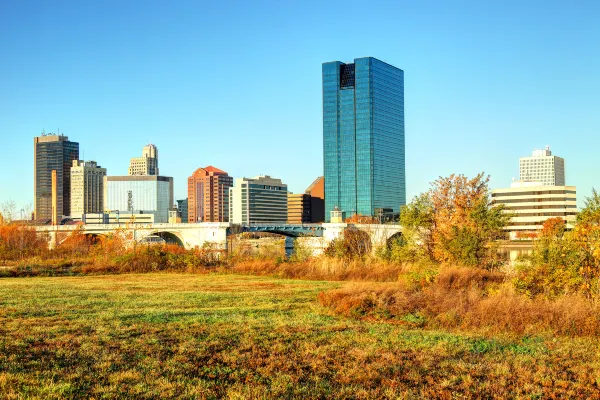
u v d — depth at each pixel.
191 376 19.23
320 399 17.31
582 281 34.81
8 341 23.44
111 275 69.69
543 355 23.50
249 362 21.19
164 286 53.44
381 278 61.09
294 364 21.00
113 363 20.41
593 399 18.28
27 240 105.56
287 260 78.31
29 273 68.62
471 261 58.81
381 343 25.12
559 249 37.47
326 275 63.78
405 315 33.44
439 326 30.70
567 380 20.11
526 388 18.88
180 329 27.41
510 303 31.17
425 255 67.31
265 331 27.28
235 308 36.22
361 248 83.38
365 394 17.67
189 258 77.12
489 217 64.94
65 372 19.08
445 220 72.06
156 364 20.30
